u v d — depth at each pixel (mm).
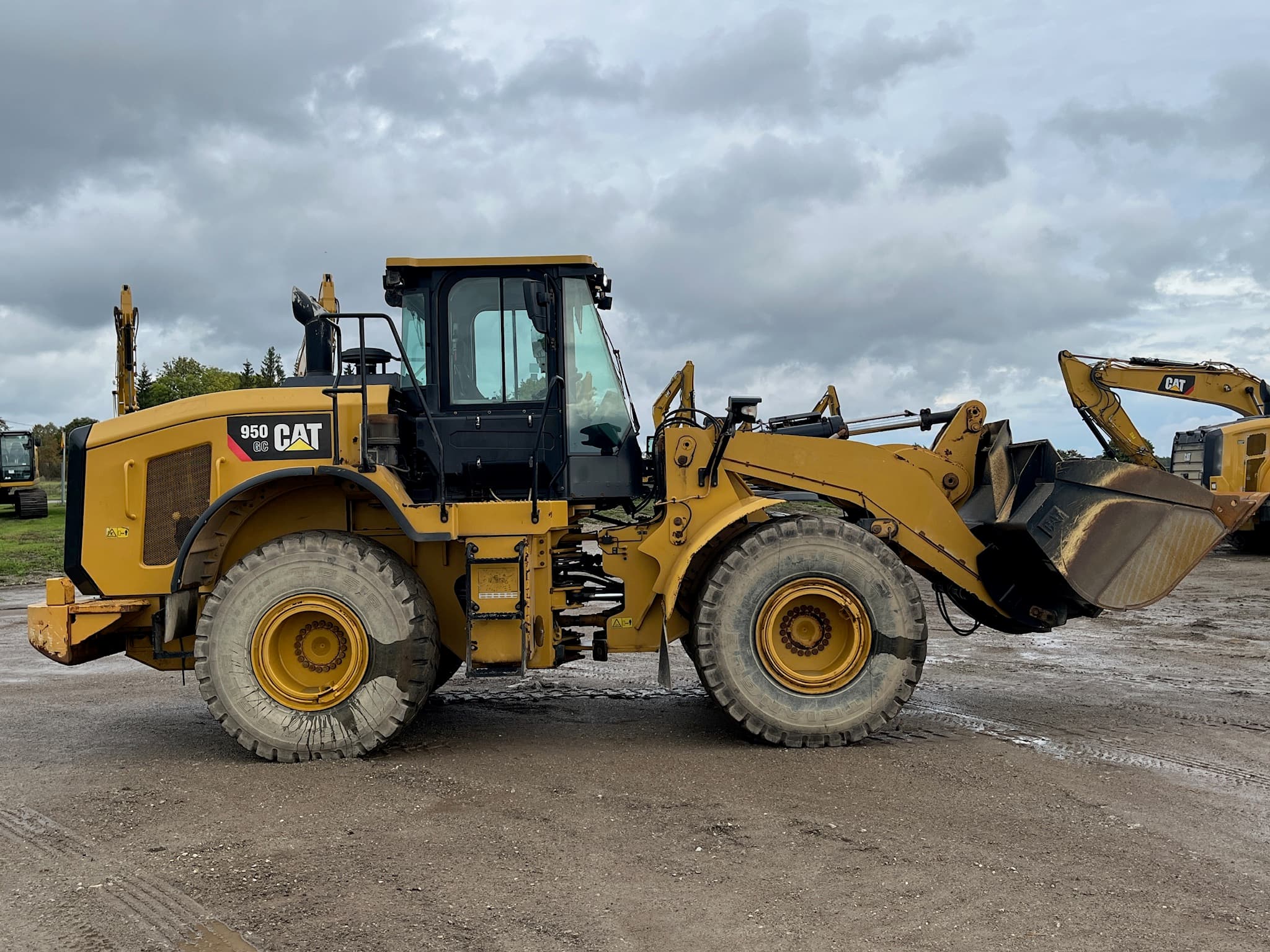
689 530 5762
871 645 5445
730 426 5734
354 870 3689
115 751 5559
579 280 6023
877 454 5945
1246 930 3150
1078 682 7223
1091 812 4273
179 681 7855
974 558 6016
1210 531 5797
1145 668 7828
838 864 3701
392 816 4312
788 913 3287
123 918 3307
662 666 5480
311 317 6578
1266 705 6430
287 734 5219
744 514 5520
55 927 3250
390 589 5262
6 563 17812
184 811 4418
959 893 3432
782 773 4902
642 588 5840
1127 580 5707
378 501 5883
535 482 5523
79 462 5645
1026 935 3117
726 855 3805
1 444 28078
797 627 5547
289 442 5527
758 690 5398
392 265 5914
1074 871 3619
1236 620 10344
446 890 3492
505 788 4695
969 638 9391
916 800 4445
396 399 5848
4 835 4137
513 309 6012
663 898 3412
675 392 8594
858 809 4324
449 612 5863
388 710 5250
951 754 5242
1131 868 3646
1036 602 6051
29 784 4875
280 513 5855
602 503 6273
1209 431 16000
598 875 3623
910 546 5957
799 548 5426
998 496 6105
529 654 5508
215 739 5828
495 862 3758
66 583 5629
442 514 5371
